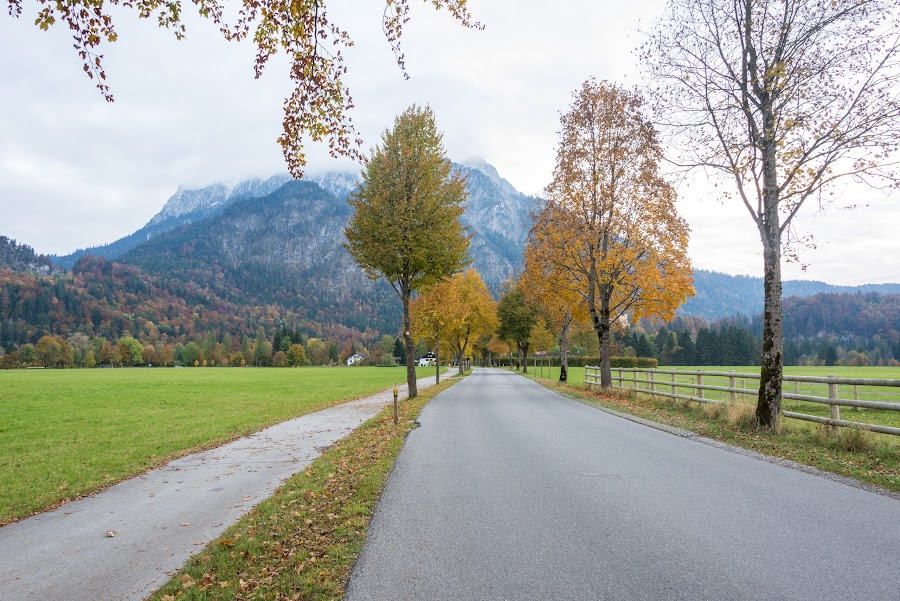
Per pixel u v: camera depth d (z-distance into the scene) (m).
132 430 16.48
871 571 4.16
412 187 22.42
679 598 3.75
